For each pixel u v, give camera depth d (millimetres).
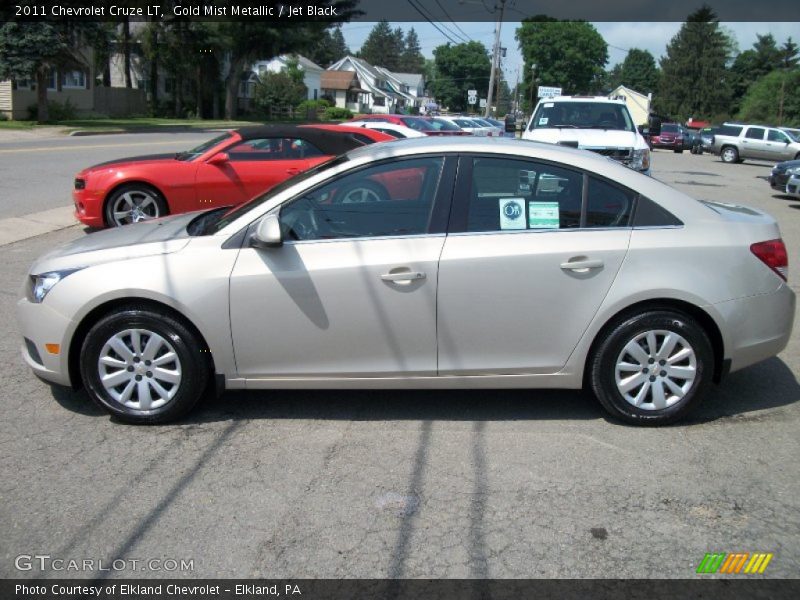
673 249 4125
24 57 30000
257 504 3486
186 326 4156
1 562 3043
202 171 9117
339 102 88375
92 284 4109
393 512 3430
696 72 90312
